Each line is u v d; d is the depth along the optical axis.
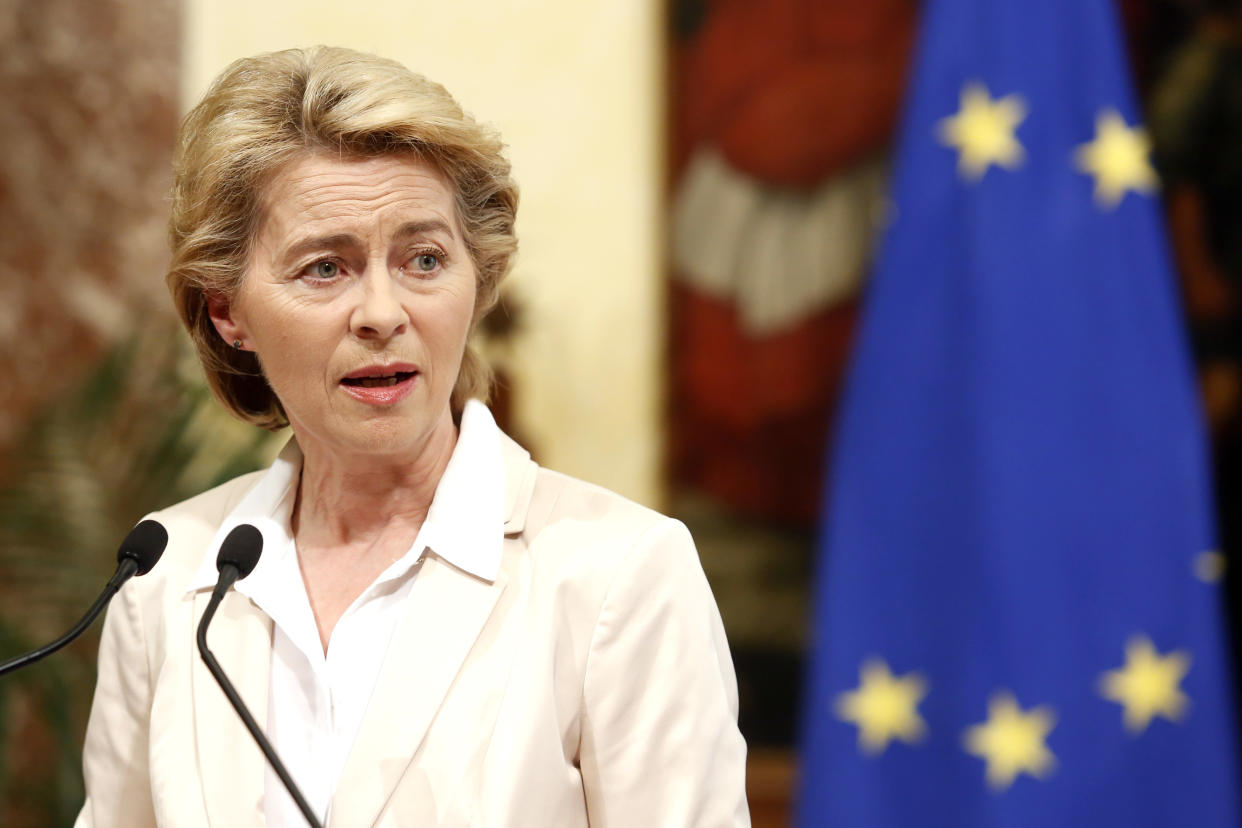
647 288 13.02
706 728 4.29
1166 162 13.05
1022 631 10.45
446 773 4.11
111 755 4.90
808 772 11.06
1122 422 10.61
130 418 10.70
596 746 4.24
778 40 13.02
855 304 13.00
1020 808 10.47
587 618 4.29
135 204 11.95
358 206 4.27
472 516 4.50
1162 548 10.53
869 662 10.91
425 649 4.30
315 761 4.38
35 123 11.88
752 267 13.05
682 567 4.43
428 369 4.41
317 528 4.84
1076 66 10.98
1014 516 10.51
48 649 4.25
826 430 13.03
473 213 4.62
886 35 12.97
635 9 12.99
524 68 12.88
